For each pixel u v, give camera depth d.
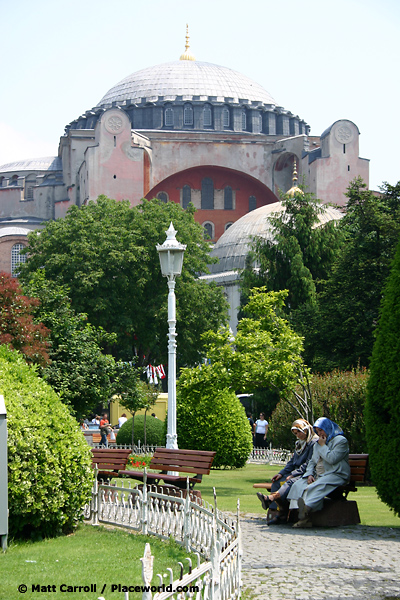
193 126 81.38
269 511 10.62
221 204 76.50
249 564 7.75
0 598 6.34
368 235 32.81
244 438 21.73
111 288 45.56
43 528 9.42
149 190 73.50
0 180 89.00
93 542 8.95
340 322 31.27
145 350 50.25
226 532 7.22
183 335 46.69
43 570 7.38
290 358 17.28
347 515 10.36
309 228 38.38
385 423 10.21
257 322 18.05
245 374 17.12
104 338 25.98
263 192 77.69
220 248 68.69
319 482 10.16
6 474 8.51
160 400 40.06
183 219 50.78
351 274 31.95
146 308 46.47
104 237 45.59
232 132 80.06
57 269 45.69
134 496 11.18
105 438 31.95
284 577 7.16
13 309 19.47
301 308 34.69
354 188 34.69
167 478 11.35
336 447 10.24
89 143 77.94
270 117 84.81
